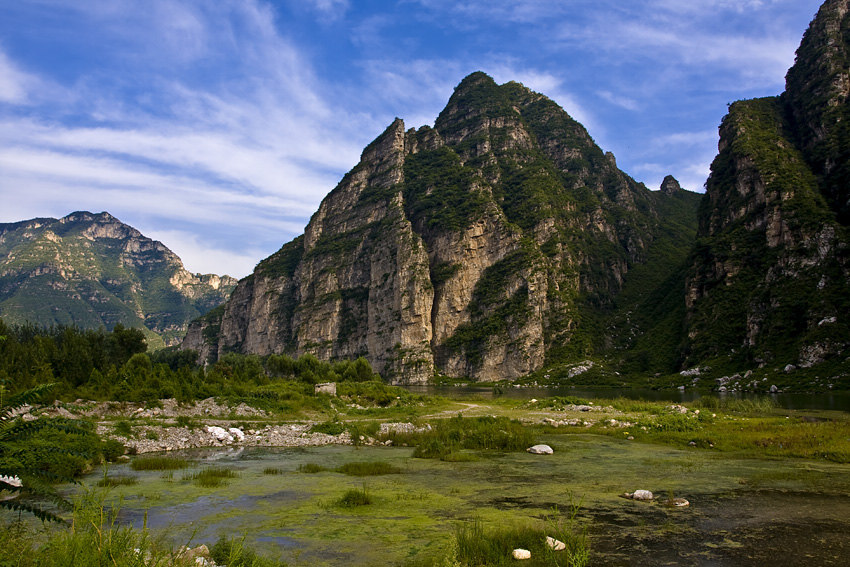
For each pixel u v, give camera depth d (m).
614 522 18.11
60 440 27.41
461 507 20.52
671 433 41.56
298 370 131.25
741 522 18.05
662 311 197.88
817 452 32.19
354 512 19.88
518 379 186.38
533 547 14.85
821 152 152.38
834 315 111.94
